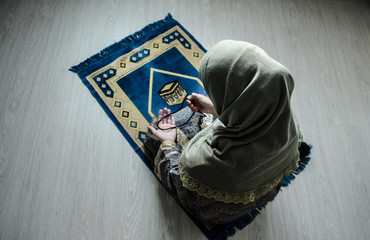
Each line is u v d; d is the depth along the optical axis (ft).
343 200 5.06
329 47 6.79
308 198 4.96
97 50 5.51
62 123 4.76
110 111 5.00
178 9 6.34
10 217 4.01
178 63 5.74
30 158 4.42
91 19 5.78
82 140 4.69
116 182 4.49
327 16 7.26
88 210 4.24
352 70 6.59
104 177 4.49
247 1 6.92
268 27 6.69
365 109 6.11
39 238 3.97
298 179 5.08
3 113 4.65
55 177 4.36
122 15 5.97
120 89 5.23
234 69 2.58
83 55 5.41
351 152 5.55
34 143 4.53
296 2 7.28
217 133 2.99
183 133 4.37
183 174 3.26
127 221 4.27
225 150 2.82
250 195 3.14
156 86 5.40
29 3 5.63
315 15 7.20
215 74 2.72
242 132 2.71
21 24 5.41
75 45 5.46
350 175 5.32
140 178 4.58
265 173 3.03
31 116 4.71
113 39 5.69
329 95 6.13
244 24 6.57
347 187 5.19
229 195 3.10
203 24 6.31
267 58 2.56
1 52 5.08
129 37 5.76
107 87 5.19
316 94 6.08
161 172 4.11
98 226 4.17
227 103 2.75
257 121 2.64
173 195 4.27
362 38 7.14
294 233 4.65
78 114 4.88
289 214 4.76
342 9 7.48
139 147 4.80
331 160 5.40
